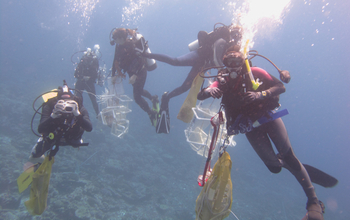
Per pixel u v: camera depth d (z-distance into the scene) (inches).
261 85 79.0
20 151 423.8
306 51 2385.6
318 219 75.0
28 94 770.8
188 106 152.4
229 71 74.7
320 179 99.0
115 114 190.2
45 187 94.3
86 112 118.3
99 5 1993.1
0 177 336.5
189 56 155.7
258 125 80.3
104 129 627.5
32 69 1350.9
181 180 596.7
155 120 192.2
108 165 496.7
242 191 714.2
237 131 80.0
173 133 868.0
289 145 83.4
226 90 77.9
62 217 324.5
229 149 1019.9
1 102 551.2
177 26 2893.7
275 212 653.9
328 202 1058.7
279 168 84.4
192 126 152.6
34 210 91.9
